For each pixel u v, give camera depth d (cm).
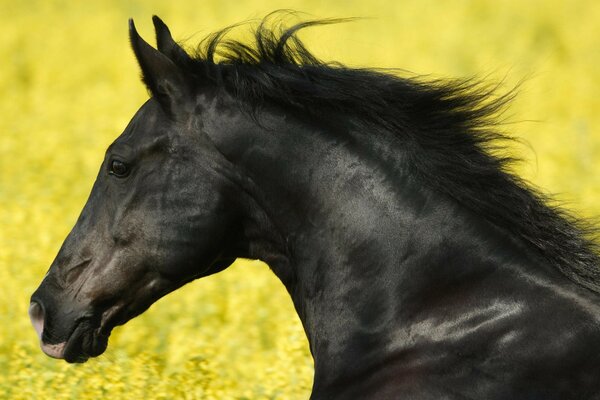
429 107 879
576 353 808
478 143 879
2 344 1432
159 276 905
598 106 3497
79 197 2278
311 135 879
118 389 1162
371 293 862
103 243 907
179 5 5244
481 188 859
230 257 930
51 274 924
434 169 863
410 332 844
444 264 851
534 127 3195
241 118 884
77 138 2892
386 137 876
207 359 1280
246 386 1309
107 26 4766
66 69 3988
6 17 5081
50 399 1179
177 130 891
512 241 855
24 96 3575
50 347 923
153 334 1552
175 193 891
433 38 4597
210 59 902
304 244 885
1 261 1697
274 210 890
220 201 891
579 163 2727
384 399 830
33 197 2220
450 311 839
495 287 841
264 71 890
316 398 865
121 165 897
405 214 861
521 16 5122
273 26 978
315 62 907
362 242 866
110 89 3644
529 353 814
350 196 870
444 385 820
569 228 863
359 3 5419
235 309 1630
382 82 885
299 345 1277
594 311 823
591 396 795
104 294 905
